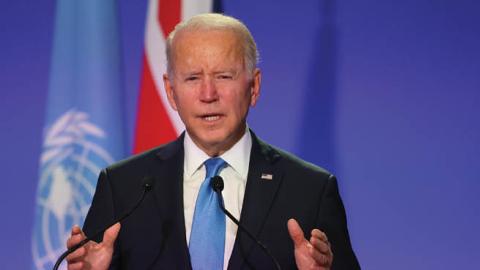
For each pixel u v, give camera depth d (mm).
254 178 6555
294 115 10617
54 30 10992
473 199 10320
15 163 11008
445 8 10438
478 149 10320
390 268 10477
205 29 6129
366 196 10500
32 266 10680
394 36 10492
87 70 10695
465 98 10359
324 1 10609
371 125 10492
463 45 10391
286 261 6254
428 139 10406
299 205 6500
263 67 10688
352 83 10531
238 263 6168
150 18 10547
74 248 5633
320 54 10609
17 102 11023
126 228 6488
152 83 10508
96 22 10719
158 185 6594
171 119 10469
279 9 10688
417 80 10438
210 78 6070
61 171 10625
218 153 6582
